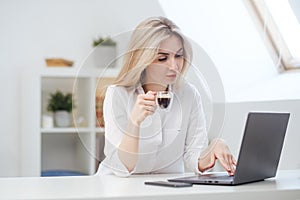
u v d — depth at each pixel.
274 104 3.30
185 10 4.24
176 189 1.79
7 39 4.96
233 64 3.89
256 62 3.81
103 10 5.14
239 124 3.61
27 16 5.00
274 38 3.73
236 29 3.96
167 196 1.67
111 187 1.86
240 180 1.90
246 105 3.56
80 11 5.10
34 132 4.70
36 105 4.70
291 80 3.47
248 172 1.94
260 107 3.43
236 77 3.83
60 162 5.12
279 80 3.58
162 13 4.97
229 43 3.97
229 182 1.89
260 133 1.94
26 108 4.69
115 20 5.14
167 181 2.02
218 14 4.06
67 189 1.80
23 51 4.98
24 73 4.70
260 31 3.82
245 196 1.75
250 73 3.79
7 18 4.96
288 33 3.67
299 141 2.93
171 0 4.34
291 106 3.09
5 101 4.93
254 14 3.81
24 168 4.67
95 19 5.12
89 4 5.12
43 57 5.02
